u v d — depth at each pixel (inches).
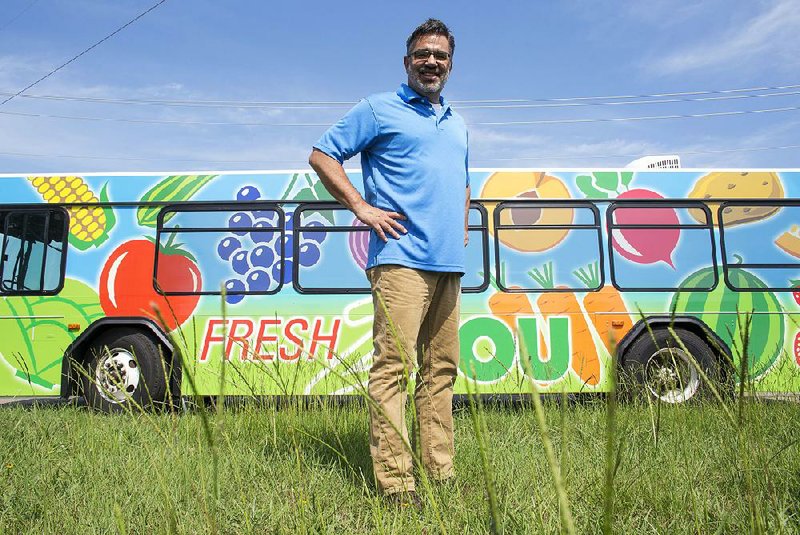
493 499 45.3
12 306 270.2
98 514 111.5
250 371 227.9
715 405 164.4
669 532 99.0
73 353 263.3
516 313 263.9
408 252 116.9
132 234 274.5
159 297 268.4
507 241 272.2
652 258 272.4
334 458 144.6
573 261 271.0
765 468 91.3
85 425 175.6
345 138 121.9
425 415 124.3
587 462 132.0
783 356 255.4
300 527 93.7
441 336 125.3
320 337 264.1
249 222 275.1
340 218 274.7
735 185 280.8
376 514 97.8
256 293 268.4
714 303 268.8
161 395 257.9
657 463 129.0
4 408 221.0
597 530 95.3
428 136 122.1
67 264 272.8
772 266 273.4
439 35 123.6
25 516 111.8
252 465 135.9
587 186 278.2
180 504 112.6
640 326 263.9
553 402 204.8
